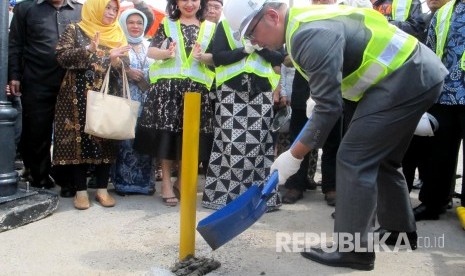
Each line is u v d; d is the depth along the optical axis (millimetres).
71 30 3555
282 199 4012
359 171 2465
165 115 3664
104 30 3660
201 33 3814
